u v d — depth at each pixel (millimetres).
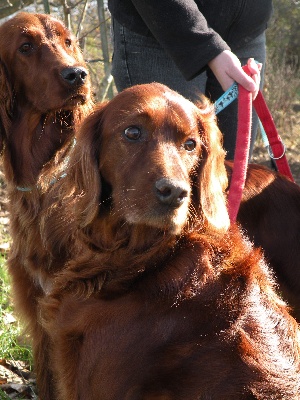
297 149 3078
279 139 1414
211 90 1571
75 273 1081
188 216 1052
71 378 1066
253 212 1367
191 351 984
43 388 1355
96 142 1071
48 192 1290
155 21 1309
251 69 1310
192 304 1005
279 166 1448
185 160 1052
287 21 3695
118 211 1046
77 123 1373
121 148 1044
